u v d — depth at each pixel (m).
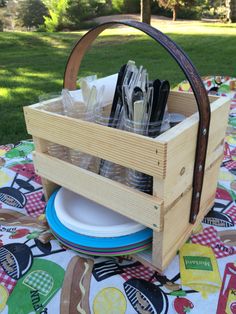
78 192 0.76
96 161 0.79
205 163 0.74
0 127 1.96
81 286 0.70
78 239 0.72
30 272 0.74
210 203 0.89
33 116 0.76
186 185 0.69
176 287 0.70
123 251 0.70
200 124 0.64
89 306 0.66
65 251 0.79
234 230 0.85
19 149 1.30
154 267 0.71
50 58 4.11
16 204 0.97
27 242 0.82
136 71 0.72
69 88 0.88
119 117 0.73
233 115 1.56
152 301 0.67
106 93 0.82
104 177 0.70
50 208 0.83
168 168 0.59
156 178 0.60
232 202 0.96
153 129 0.65
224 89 1.82
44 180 0.87
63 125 0.70
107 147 0.64
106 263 0.76
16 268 0.75
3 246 0.81
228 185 1.04
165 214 0.64
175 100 0.80
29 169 1.15
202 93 0.61
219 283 0.70
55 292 0.69
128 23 0.65
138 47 4.65
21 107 2.33
